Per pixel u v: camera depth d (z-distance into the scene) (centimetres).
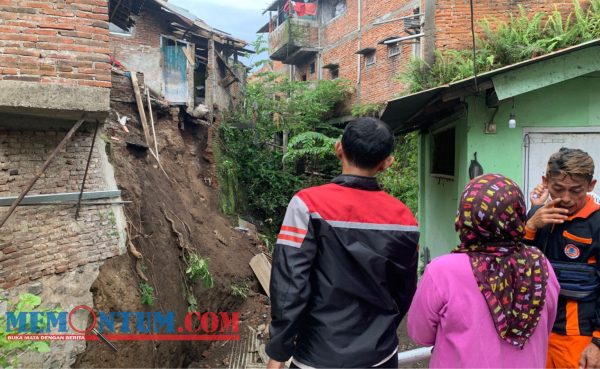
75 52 395
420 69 657
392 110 575
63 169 446
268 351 172
